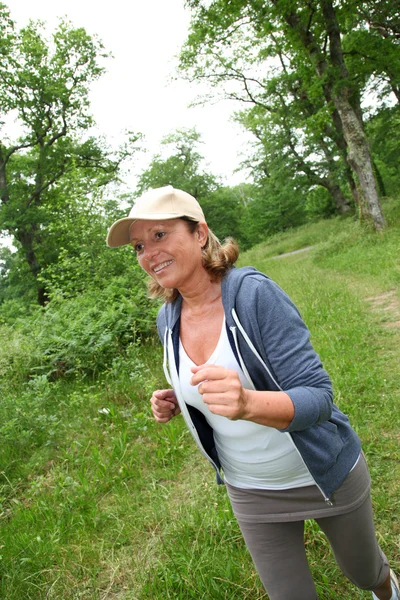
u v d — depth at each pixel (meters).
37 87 23.12
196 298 1.66
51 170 24.73
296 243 28.39
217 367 1.30
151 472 3.84
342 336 6.16
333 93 15.32
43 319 8.09
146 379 5.69
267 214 48.72
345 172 24.28
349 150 15.66
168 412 1.94
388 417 3.86
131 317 7.13
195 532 2.93
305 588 1.66
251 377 1.55
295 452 1.60
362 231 15.34
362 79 18.50
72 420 5.04
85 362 6.43
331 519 1.67
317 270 13.17
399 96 24.80
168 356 1.75
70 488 3.69
